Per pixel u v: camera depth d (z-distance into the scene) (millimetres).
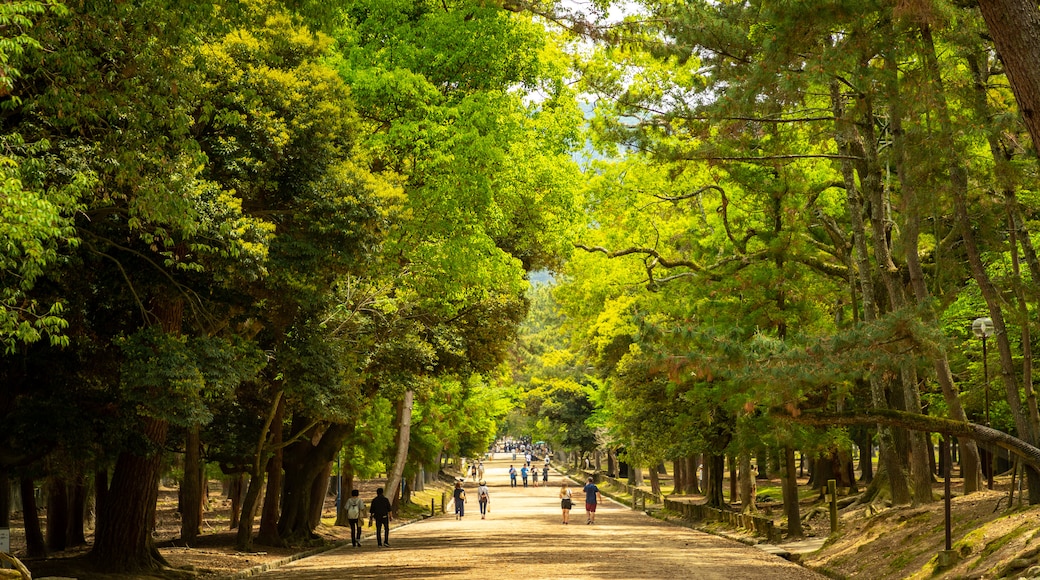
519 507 66188
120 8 14727
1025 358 22234
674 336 15945
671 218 39000
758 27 20953
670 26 20531
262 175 20328
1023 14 10492
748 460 41219
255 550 32062
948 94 19078
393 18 27984
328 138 21672
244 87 19828
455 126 26781
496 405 67000
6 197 11578
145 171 16000
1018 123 19156
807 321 30734
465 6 28156
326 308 26156
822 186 31125
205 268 20734
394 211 22750
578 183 33344
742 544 32750
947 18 17469
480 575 22375
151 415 20188
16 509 56906
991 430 16312
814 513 37406
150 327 19281
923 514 24156
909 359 15180
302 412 31938
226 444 33594
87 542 39031
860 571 21703
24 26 12859
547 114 32125
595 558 27141
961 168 20625
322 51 22328
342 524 47938
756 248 35156
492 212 27953
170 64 15922
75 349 20391
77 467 24031
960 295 31953
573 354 79500
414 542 36656
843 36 18734
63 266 18156
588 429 92125
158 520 50906
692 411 32344
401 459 49312
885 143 28438
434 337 35312
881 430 29125
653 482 69500
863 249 28031
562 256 36031
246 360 21641
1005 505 22656
